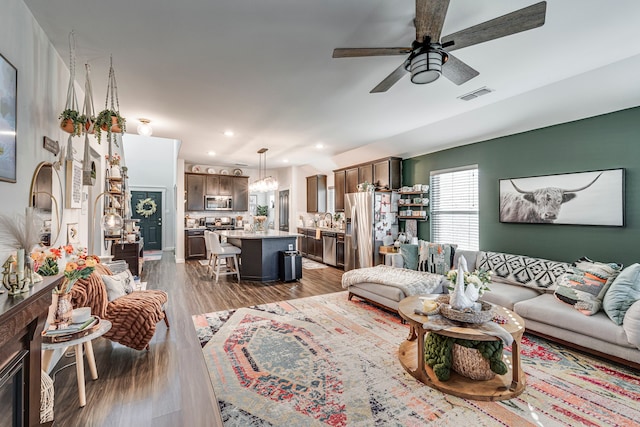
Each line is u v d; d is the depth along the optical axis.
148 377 2.28
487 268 3.82
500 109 3.54
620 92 2.81
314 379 2.25
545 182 3.66
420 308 2.53
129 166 9.54
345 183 6.95
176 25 1.99
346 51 1.88
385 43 2.23
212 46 2.25
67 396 2.03
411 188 5.45
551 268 3.30
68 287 2.04
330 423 1.78
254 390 2.11
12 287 1.28
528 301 2.95
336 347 2.77
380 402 1.98
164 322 3.28
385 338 2.96
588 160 3.29
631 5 1.80
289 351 2.69
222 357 2.58
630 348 2.25
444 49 1.89
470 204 4.67
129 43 2.20
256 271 5.48
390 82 2.31
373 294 3.80
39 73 1.99
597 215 3.19
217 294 4.57
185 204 7.96
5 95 1.53
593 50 2.32
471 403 1.96
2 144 1.50
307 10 1.85
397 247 5.29
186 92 3.08
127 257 5.23
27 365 1.32
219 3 1.78
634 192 2.95
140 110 3.61
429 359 2.31
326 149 6.00
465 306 2.31
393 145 5.30
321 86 2.96
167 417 1.83
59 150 2.38
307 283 5.31
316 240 7.67
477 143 4.53
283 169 9.06
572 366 2.42
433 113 3.79
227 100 3.31
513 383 2.10
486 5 1.82
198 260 7.73
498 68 2.62
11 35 1.62
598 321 2.43
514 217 3.99
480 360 2.16
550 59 2.47
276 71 2.64
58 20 1.92
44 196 2.07
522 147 3.95
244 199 8.72
